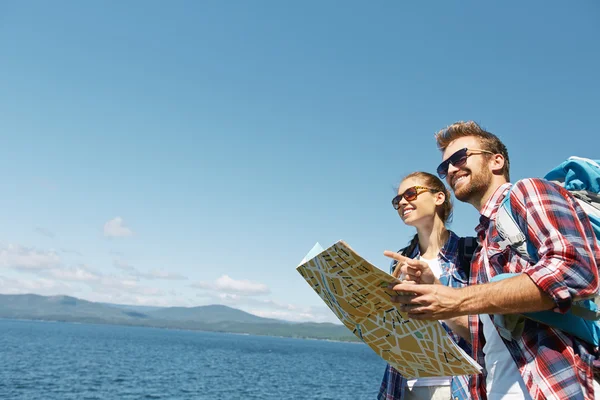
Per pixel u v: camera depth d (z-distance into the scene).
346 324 2.61
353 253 2.11
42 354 60.16
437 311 2.04
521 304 1.90
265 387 38.66
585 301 1.94
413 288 2.08
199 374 46.91
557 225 1.95
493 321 2.19
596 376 1.96
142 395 29.14
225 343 197.75
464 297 1.99
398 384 3.66
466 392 3.17
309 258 2.35
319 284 2.46
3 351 59.91
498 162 2.61
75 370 41.78
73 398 25.88
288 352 145.00
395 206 4.05
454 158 2.63
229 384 39.06
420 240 4.04
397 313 2.36
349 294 2.38
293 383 44.22
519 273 2.03
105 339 142.75
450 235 3.78
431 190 3.88
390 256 2.40
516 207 2.14
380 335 2.54
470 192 2.62
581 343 1.98
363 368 85.75
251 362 76.75
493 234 2.36
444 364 2.43
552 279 1.82
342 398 34.41
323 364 88.31
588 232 2.02
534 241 2.04
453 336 3.31
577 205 2.07
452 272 3.52
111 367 47.88
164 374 44.38
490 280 2.16
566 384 1.90
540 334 2.03
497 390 2.25
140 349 94.25
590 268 1.85
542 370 1.97
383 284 2.20
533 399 1.98
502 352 2.29
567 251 1.86
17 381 31.20
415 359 2.55
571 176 2.30
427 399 3.44
